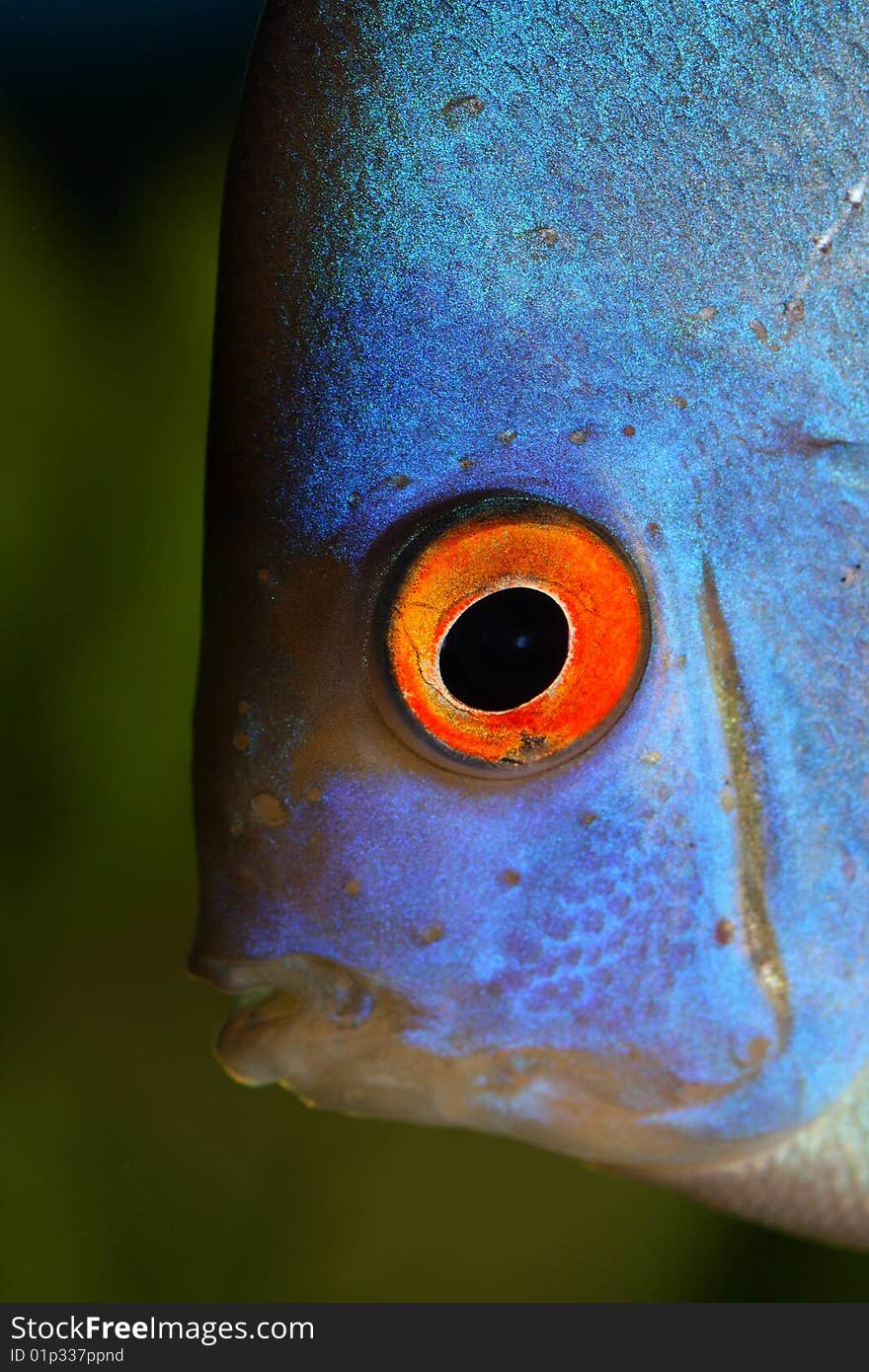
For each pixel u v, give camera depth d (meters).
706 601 0.18
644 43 0.18
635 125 0.18
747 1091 0.18
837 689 0.18
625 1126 0.19
